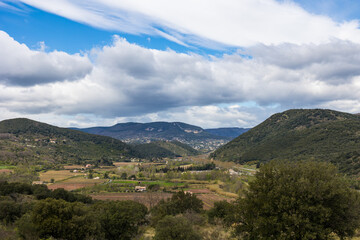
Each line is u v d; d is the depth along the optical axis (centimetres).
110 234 3497
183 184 12938
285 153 17575
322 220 1706
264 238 1845
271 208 1862
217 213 4197
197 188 11894
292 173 1969
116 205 3931
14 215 3647
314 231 1706
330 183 1741
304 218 1739
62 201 3017
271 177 2050
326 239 1738
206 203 8094
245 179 12112
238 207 2216
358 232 2333
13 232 2708
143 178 14950
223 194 10031
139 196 9875
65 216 2791
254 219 1977
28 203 4331
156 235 2742
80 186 11975
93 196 9975
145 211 5212
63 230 2658
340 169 10975
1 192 6431
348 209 1741
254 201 2036
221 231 2997
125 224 3600
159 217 4597
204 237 2795
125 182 13538
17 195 6425
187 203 5188
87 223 2898
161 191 10906
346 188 1839
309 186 1764
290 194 1830
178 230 2612
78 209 2991
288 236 1720
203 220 4241
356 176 9500
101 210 3806
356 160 11050
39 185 8069
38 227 2598
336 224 1770
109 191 11338
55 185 11944
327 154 14012
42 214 2695
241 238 2312
